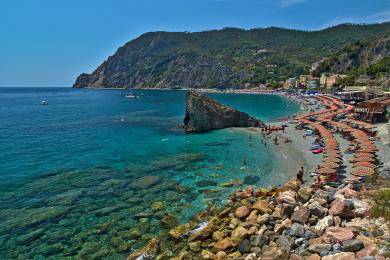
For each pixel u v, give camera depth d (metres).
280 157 46.19
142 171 39.81
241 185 34.31
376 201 19.89
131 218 26.58
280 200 22.56
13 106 144.75
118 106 141.38
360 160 37.31
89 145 55.62
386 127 59.97
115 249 22.08
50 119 93.69
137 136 64.44
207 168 41.03
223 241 19.19
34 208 28.61
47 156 47.62
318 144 53.06
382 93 102.50
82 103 162.62
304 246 17.20
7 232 24.34
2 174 38.44
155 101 175.25
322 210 19.84
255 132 66.50
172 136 64.25
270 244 18.02
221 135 64.25
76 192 32.50
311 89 190.25
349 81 161.50
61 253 21.69
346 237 16.59
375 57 198.88
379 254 14.91
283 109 116.56
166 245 21.02
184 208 28.39
